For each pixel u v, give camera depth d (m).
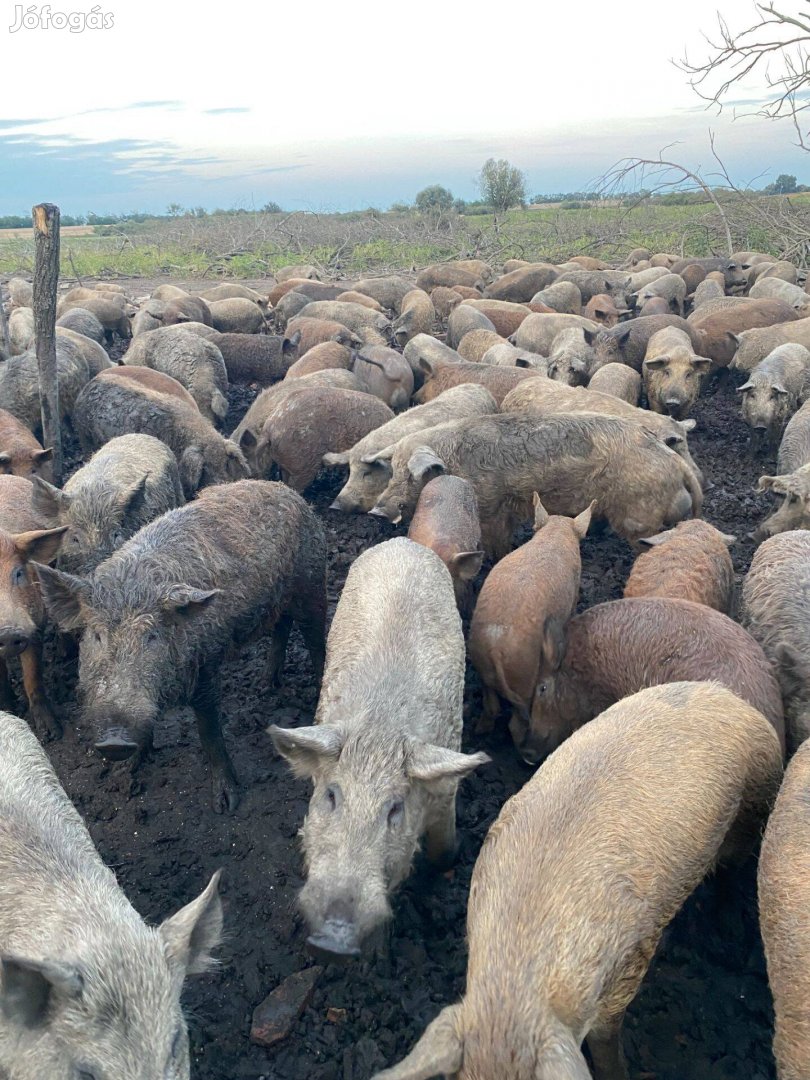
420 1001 1.52
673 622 1.91
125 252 13.56
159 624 1.76
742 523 3.38
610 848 1.27
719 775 1.41
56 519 2.49
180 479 3.22
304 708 2.32
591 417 2.91
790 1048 1.21
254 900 1.73
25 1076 1.00
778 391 4.00
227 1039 1.47
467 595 2.55
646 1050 1.43
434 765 1.41
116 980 1.04
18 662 2.46
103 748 1.65
